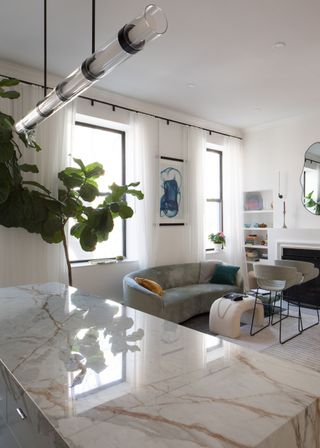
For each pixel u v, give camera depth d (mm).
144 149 4902
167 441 720
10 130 2869
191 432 749
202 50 3396
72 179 3602
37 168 3436
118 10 2711
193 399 887
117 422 789
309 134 5516
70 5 2645
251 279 6023
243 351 1227
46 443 816
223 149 6211
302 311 4883
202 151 5684
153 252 4957
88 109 4375
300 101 4910
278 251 5719
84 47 3307
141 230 4840
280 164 5902
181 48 3355
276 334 3920
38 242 3760
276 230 5738
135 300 3871
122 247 5000
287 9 2748
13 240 3592
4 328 1478
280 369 1075
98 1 2592
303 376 1024
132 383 976
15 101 3637
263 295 4637
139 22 1243
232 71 3896
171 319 4125
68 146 4043
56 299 1999
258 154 6230
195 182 5578
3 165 3027
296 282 3889
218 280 5203
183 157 5477
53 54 3439
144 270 4727
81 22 2879
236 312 3801
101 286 4531
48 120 3863
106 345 1280
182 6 2686
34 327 1491
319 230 5203
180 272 5148
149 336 1385
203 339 1354
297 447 812
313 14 2818
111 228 3633
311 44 3301
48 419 806
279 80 4156
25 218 3303
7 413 1116
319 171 5383
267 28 3020
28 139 2908
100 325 1525
